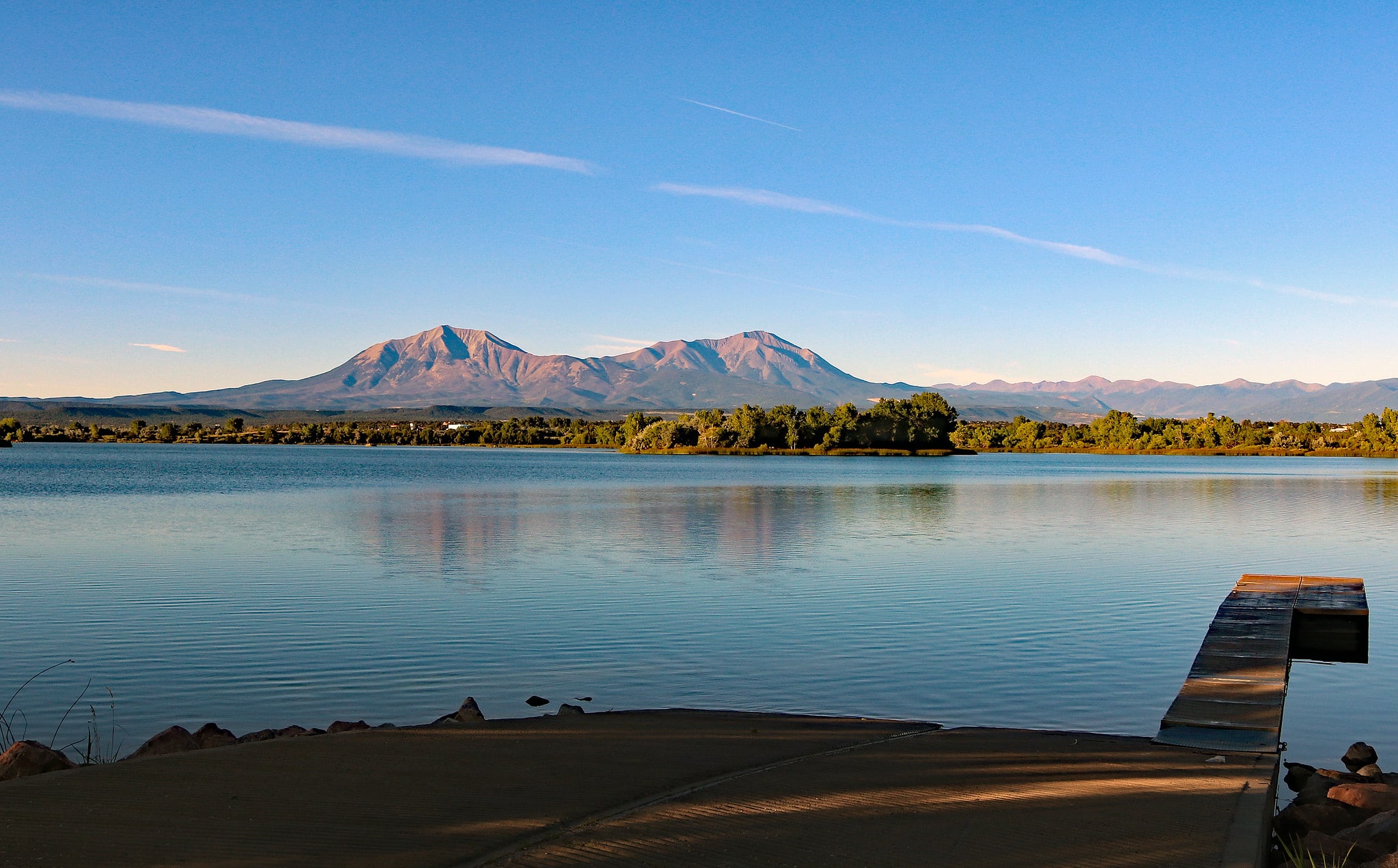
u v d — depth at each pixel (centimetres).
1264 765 1224
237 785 1031
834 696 1888
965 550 4400
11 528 5269
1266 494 9025
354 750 1202
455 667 2108
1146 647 2320
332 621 2617
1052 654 2252
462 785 1036
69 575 3494
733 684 1973
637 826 911
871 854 847
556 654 2233
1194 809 992
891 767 1163
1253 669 1945
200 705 1820
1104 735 1491
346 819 916
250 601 2934
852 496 8469
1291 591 3095
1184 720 1512
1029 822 944
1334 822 1156
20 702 1834
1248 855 857
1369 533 5362
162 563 3834
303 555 4100
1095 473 14700
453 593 3103
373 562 3875
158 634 2438
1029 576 3528
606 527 5475
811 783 1076
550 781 1063
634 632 2473
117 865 793
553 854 832
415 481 11150
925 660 2172
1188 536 5144
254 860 807
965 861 834
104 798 980
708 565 3800
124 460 18062
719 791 1038
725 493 8944
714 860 824
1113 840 893
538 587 3234
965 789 1063
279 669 2080
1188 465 18675
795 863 822
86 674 2044
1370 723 1802
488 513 6431
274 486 9900
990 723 1706
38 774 1144
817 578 3466
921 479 12162
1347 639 2539
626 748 1241
